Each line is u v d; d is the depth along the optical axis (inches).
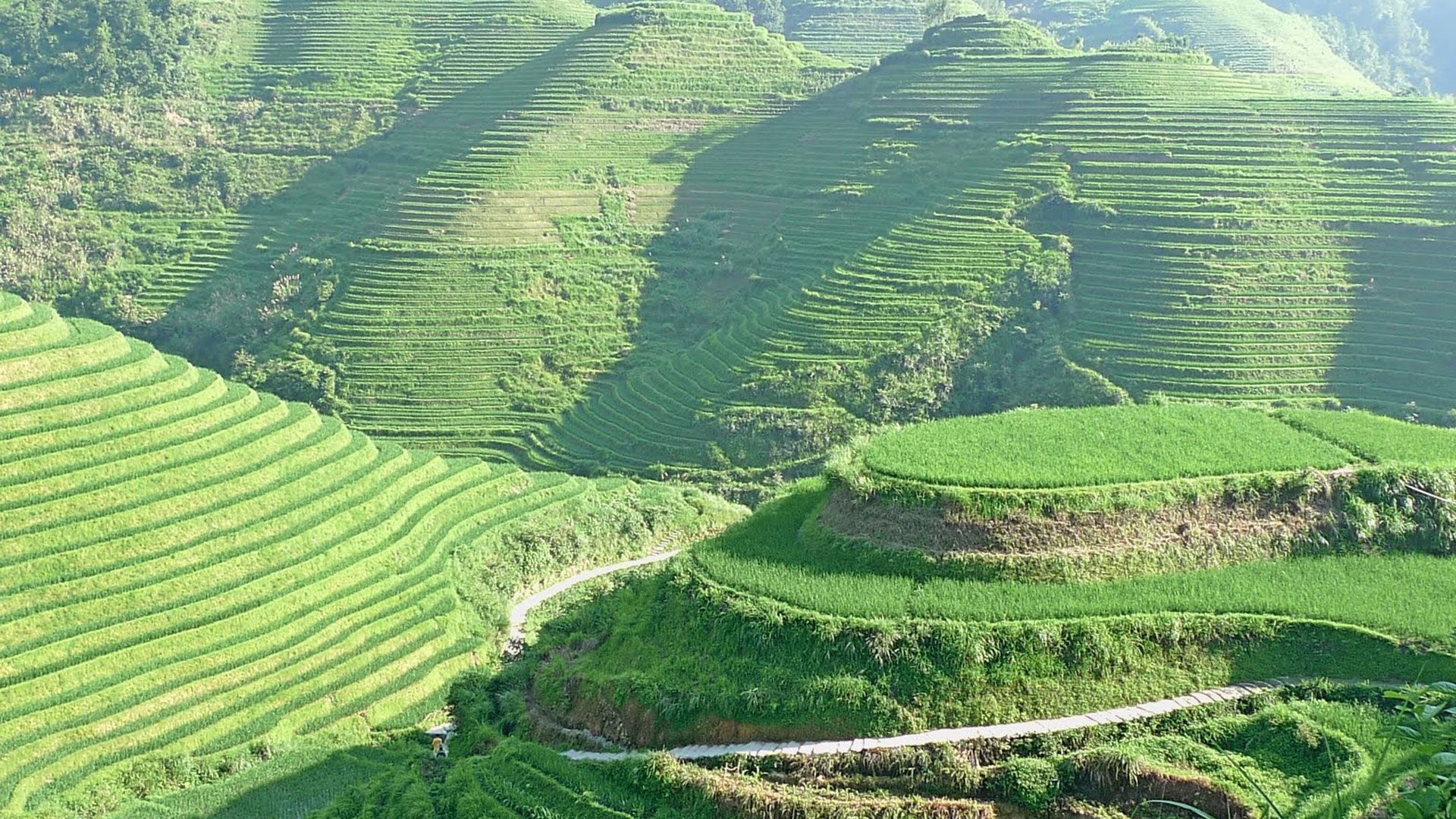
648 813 1069.8
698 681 1175.6
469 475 2278.5
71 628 1557.6
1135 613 1101.1
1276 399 2628.0
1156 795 949.2
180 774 1422.2
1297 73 5300.2
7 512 1659.7
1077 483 1228.5
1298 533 1208.2
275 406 2116.1
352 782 1363.2
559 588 2052.2
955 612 1121.4
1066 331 2910.9
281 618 1685.5
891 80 4128.9
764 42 4589.1
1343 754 935.7
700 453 2807.6
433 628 1747.0
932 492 1232.8
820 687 1103.0
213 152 4185.5
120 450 1833.2
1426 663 1035.9
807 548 1295.5
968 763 1019.9
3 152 4074.8
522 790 1130.0
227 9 4975.4
